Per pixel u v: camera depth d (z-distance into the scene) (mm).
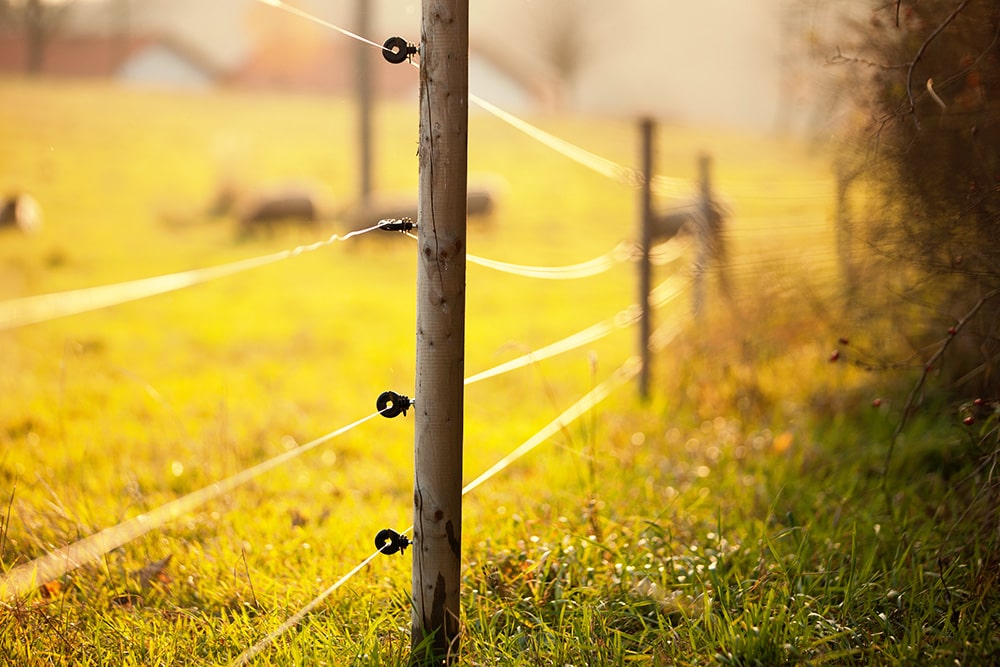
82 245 16500
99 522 4332
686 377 7047
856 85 4680
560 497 4730
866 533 4004
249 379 8359
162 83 58031
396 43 2887
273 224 19047
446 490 2916
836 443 5531
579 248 17484
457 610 3002
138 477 5203
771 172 19188
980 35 3939
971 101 3914
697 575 3523
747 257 7168
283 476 5434
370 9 21547
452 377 2883
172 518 4434
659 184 7797
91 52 56656
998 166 3879
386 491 5285
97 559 3801
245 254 16766
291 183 19469
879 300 5426
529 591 3521
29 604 3354
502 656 3066
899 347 5707
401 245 17641
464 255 2869
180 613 3467
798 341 6879
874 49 4379
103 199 20875
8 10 52312
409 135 30750
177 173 24125
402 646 3045
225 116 31969
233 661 3062
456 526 2947
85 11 57094
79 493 4777
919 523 4195
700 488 4934
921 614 3268
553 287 14047
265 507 4828
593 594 3396
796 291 6645
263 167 24906
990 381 4465
